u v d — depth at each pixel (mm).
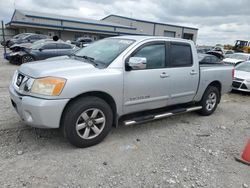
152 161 3385
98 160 3307
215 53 24344
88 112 3541
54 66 3553
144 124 4816
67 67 3514
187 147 3910
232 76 5969
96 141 3705
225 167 3369
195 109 5223
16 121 4434
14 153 3340
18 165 3062
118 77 3676
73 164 3166
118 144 3832
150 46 4156
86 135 3566
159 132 4461
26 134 3941
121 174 3025
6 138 3760
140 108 4141
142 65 3660
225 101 7652
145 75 4004
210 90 5438
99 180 2875
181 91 4703
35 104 3121
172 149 3799
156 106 4375
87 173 2992
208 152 3781
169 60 4426
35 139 3791
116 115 3869
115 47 4102
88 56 4211
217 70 5461
